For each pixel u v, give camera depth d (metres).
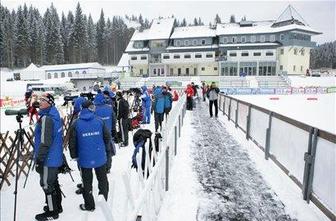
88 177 5.21
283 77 57.38
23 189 6.57
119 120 10.45
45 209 5.33
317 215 5.01
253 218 4.97
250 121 10.84
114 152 5.73
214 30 71.44
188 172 7.25
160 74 71.25
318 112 23.36
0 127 16.28
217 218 4.98
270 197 5.76
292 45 62.66
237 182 6.56
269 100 34.81
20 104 32.81
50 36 106.19
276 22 68.44
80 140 5.11
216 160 8.25
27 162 7.35
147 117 16.02
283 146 7.12
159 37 70.00
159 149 6.20
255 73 65.94
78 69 77.44
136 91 17.22
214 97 17.73
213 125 14.64
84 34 116.38
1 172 6.77
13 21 102.56
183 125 14.66
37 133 4.99
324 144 5.05
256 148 9.56
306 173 5.55
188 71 69.81
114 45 134.62
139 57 72.12
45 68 81.06
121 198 5.82
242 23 69.88
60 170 5.68
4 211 5.53
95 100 7.94
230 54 66.44
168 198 5.77
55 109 5.12
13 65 97.44
